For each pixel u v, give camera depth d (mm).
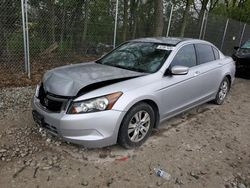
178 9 11672
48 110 3680
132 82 3869
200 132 4750
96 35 8633
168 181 3332
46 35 7809
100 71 4172
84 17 8312
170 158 3822
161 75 4234
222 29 14297
